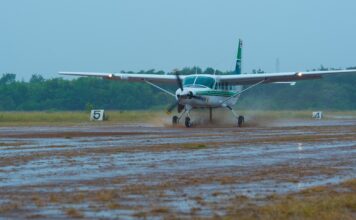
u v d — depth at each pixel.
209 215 22.36
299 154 41.53
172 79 83.69
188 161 37.25
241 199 25.11
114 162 36.53
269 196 25.75
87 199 24.94
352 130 68.81
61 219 21.73
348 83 184.88
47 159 37.75
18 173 31.83
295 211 22.73
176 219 21.75
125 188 27.52
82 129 69.94
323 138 55.47
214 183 29.05
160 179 30.12
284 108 167.50
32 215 22.22
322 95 176.38
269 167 34.66
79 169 33.41
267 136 57.69
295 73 80.12
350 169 33.88
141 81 86.06
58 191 26.73
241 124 78.25
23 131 65.56
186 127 75.00
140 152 42.16
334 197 25.45
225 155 40.69
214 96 78.19
